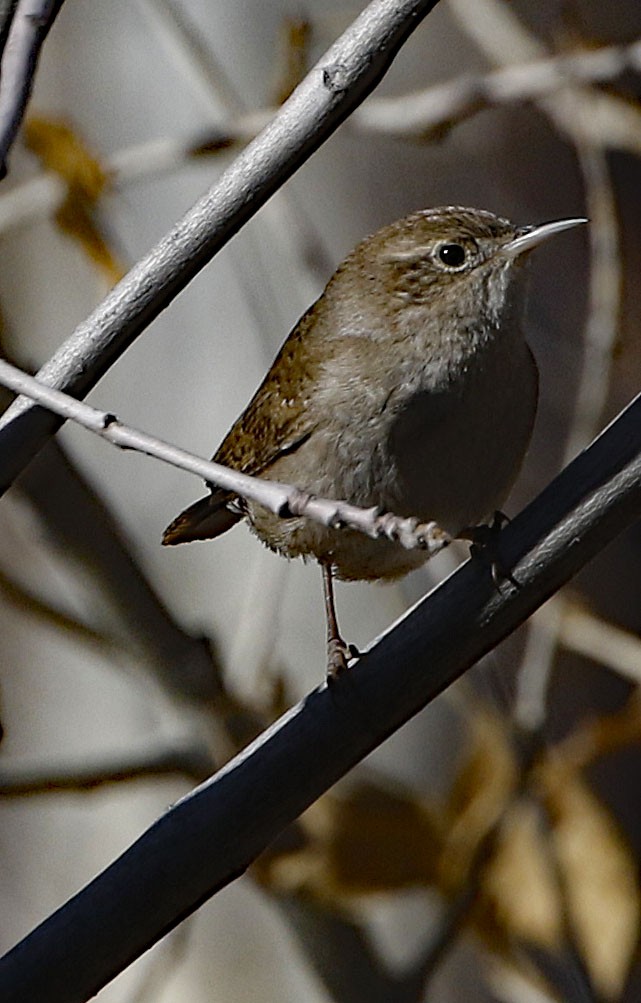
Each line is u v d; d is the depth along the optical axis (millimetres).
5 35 6922
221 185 6910
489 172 16406
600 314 10859
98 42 12742
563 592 10945
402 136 11508
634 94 11852
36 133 10898
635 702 11672
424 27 16750
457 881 11031
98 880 6914
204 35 13289
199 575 11914
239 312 12000
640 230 15719
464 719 12641
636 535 15578
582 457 6836
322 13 13992
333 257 15227
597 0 16125
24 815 12430
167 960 10922
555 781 11602
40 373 6949
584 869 11594
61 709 12117
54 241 12391
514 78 11172
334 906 10898
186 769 10414
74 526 10422
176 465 6027
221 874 6918
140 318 6957
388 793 11242
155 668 10555
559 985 11242
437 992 13898
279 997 11617
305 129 6844
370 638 12047
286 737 6957
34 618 10719
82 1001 6836
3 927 12281
